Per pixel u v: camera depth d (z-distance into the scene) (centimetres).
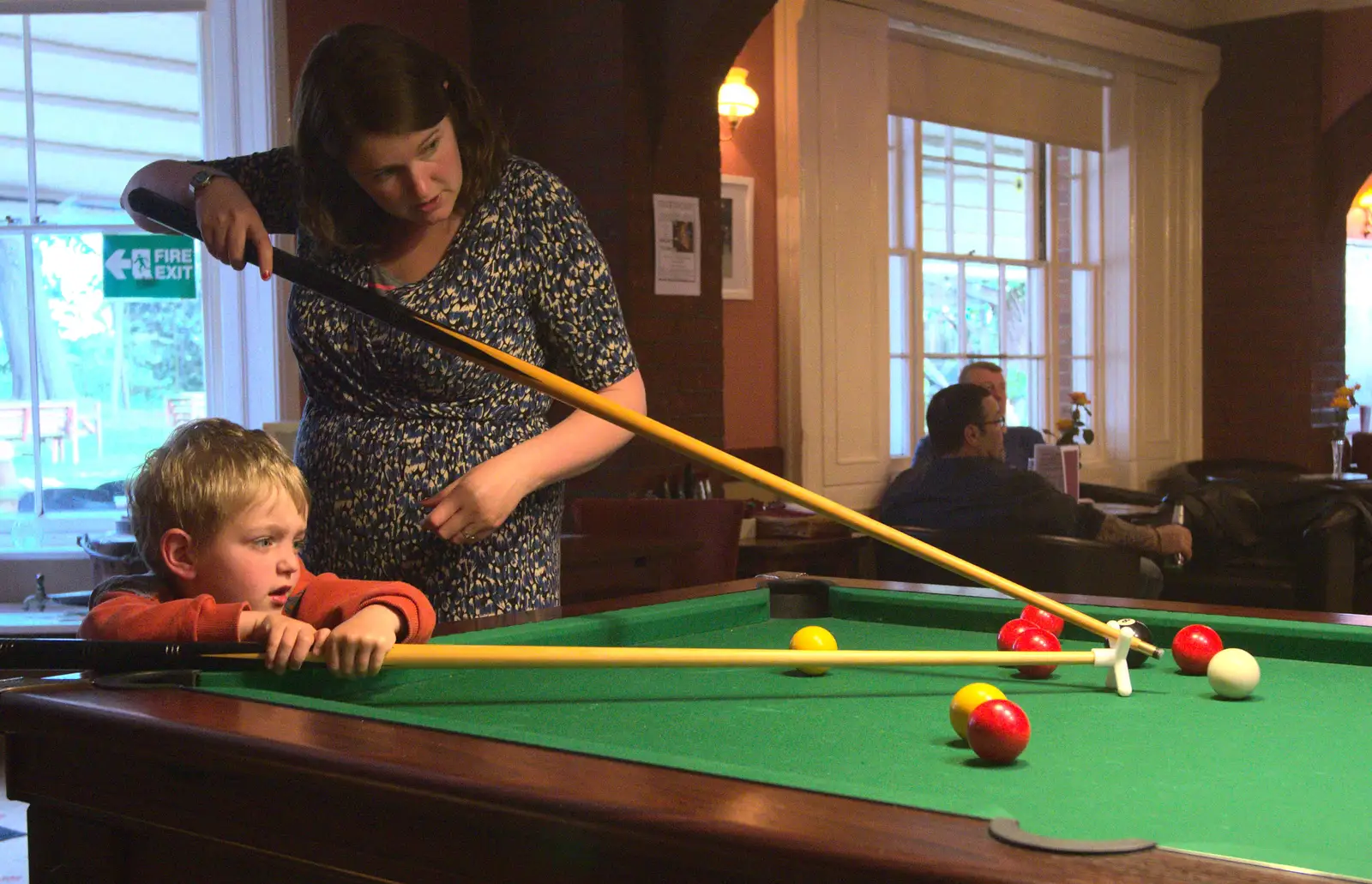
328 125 171
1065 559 387
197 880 119
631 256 463
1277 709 155
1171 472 803
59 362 457
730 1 450
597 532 413
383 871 105
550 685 168
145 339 457
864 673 179
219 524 158
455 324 189
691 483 474
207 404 456
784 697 161
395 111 168
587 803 94
